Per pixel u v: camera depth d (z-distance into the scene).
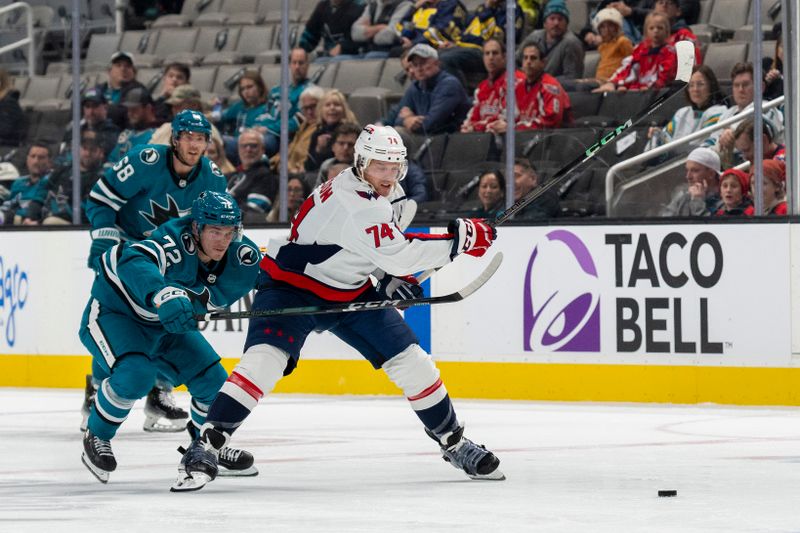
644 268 21.89
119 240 16.53
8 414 20.91
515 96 24.39
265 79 28.95
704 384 21.53
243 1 32.84
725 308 21.38
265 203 26.53
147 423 18.14
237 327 24.77
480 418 19.36
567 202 24.25
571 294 22.41
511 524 9.04
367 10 28.81
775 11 24.16
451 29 27.42
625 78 25.09
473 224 11.38
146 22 32.25
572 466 13.25
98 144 28.11
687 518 9.35
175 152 16.12
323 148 26.06
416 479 12.17
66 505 10.27
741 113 22.94
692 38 25.27
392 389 23.88
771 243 21.08
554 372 22.55
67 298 26.62
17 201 28.34
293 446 15.60
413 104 26.17
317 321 11.54
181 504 10.30
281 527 8.91
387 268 11.23
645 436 16.56
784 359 21.03
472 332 23.20
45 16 31.09
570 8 26.55
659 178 23.50
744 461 13.67
